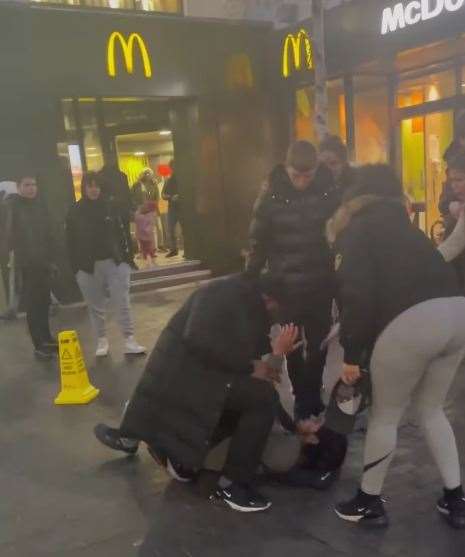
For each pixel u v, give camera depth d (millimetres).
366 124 9305
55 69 8398
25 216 6000
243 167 10102
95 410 4664
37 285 6109
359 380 2779
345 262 2721
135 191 10305
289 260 3652
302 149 3498
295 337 3291
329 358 3490
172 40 9211
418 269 2680
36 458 3906
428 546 2746
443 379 2807
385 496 3156
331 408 2881
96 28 8594
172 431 3238
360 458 3588
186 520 3088
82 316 8000
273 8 10102
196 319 3086
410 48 8062
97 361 5879
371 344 2742
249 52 9922
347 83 9031
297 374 3617
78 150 9062
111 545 2928
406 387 2742
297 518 3037
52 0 9133
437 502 3016
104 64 8711
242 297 3131
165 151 11320
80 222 5691
